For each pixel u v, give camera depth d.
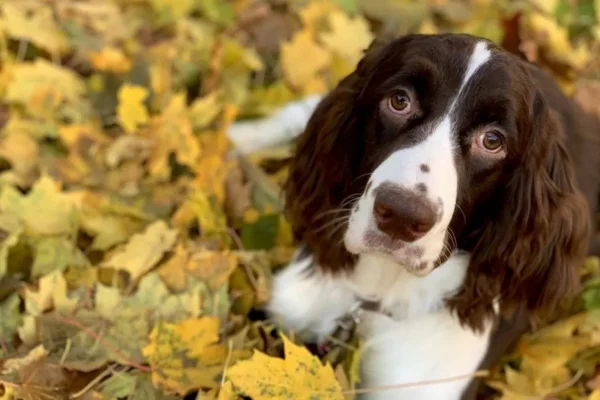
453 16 1.31
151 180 0.98
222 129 1.00
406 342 0.82
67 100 1.06
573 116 0.95
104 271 0.86
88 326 0.79
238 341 0.80
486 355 0.84
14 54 1.11
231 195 0.96
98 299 0.81
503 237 0.78
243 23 1.22
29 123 1.01
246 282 0.87
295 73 1.12
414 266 0.70
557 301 0.82
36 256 0.86
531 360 0.87
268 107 1.10
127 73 1.10
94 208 0.93
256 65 1.13
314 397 0.73
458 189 0.72
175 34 1.20
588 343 0.88
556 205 0.79
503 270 0.79
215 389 0.76
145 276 0.84
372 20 1.28
